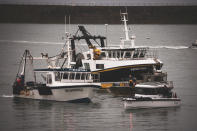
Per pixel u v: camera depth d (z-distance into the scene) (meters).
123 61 198.00
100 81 198.88
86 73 178.25
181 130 140.75
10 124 147.50
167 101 164.50
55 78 175.25
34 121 150.38
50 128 143.38
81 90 170.25
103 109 164.12
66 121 150.00
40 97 177.50
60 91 172.50
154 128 142.38
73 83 171.50
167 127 143.38
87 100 171.50
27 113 159.75
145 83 169.88
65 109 164.25
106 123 147.50
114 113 158.62
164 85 167.38
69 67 196.88
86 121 149.88
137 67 198.38
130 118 152.62
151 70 199.88
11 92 194.50
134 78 191.00
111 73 198.12
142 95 166.25
